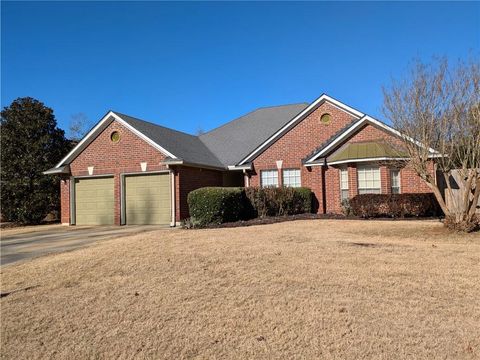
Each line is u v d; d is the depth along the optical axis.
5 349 5.49
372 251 9.25
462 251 9.07
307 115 21.11
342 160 18.22
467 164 11.97
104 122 21.14
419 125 11.95
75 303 7.03
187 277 7.91
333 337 5.10
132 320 6.11
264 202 18.27
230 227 15.15
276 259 8.78
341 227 13.64
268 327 5.50
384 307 5.90
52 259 10.80
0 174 25.00
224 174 23.25
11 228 23.25
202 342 5.25
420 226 12.86
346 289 6.71
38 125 25.56
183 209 19.47
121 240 13.26
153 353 5.09
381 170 17.55
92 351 5.27
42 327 6.14
